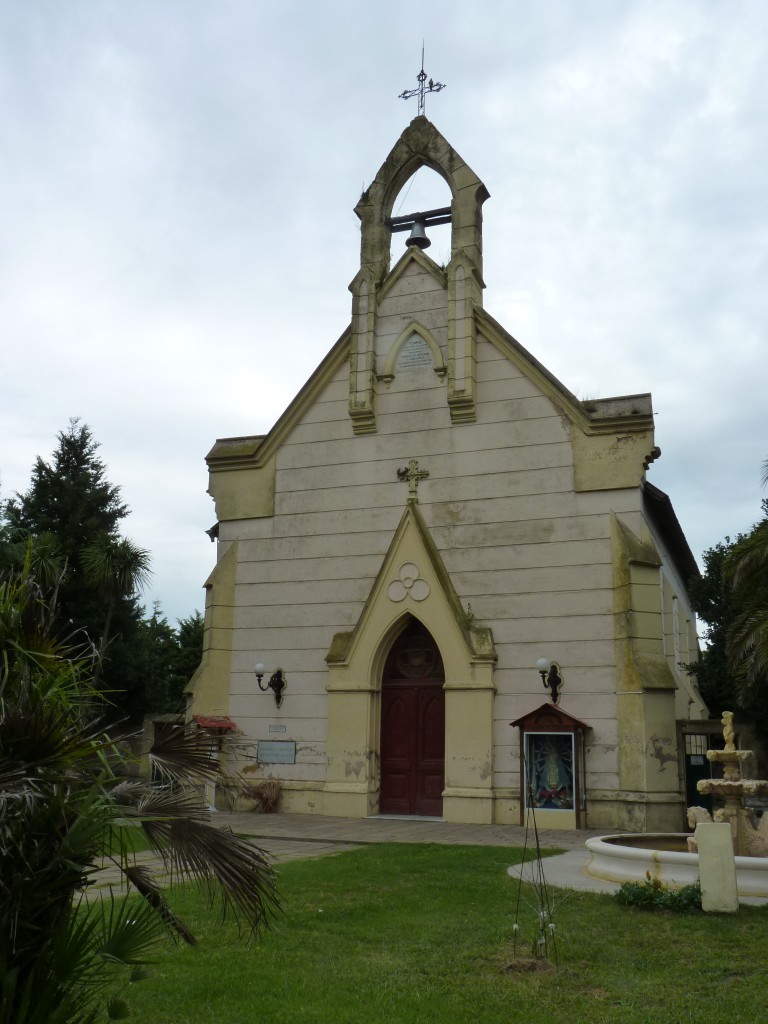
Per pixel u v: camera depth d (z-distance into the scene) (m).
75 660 5.64
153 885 5.60
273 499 23.95
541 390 21.81
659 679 19.42
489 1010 6.77
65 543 36.38
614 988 7.34
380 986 7.33
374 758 21.50
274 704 22.72
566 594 20.61
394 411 23.12
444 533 21.97
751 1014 6.66
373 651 21.72
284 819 20.47
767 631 18.31
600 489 20.88
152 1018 6.50
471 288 22.83
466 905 10.46
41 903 4.76
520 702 20.44
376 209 24.88
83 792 5.03
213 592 23.75
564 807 19.19
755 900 10.50
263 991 7.15
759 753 22.91
